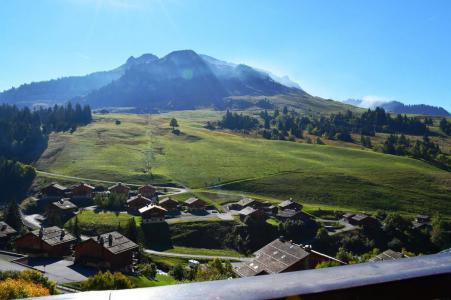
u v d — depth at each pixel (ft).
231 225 313.12
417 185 430.20
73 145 556.51
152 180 437.17
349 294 6.01
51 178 432.25
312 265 168.14
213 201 383.65
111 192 375.45
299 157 540.11
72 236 247.50
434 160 553.23
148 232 295.48
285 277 6.34
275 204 367.25
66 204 349.00
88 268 207.00
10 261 186.60
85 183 420.36
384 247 301.22
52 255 227.20
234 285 5.85
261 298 5.37
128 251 217.15
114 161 495.41
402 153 595.88
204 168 479.41
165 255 261.65
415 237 310.04
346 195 402.52
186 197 390.63
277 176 451.94
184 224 310.04
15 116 646.74
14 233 266.16
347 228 319.68
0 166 419.33
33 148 535.60
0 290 73.92
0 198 398.62
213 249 288.92
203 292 5.49
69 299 5.21
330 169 476.95
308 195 405.18
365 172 469.98
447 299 6.81
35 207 372.58
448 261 7.57
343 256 217.15
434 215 351.87
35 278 109.60
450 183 435.94
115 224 304.91
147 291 5.45
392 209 376.27
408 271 6.79
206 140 627.87
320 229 298.97
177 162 501.15
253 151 567.59
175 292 5.48
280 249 177.88
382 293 6.31
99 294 5.31
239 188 422.82
